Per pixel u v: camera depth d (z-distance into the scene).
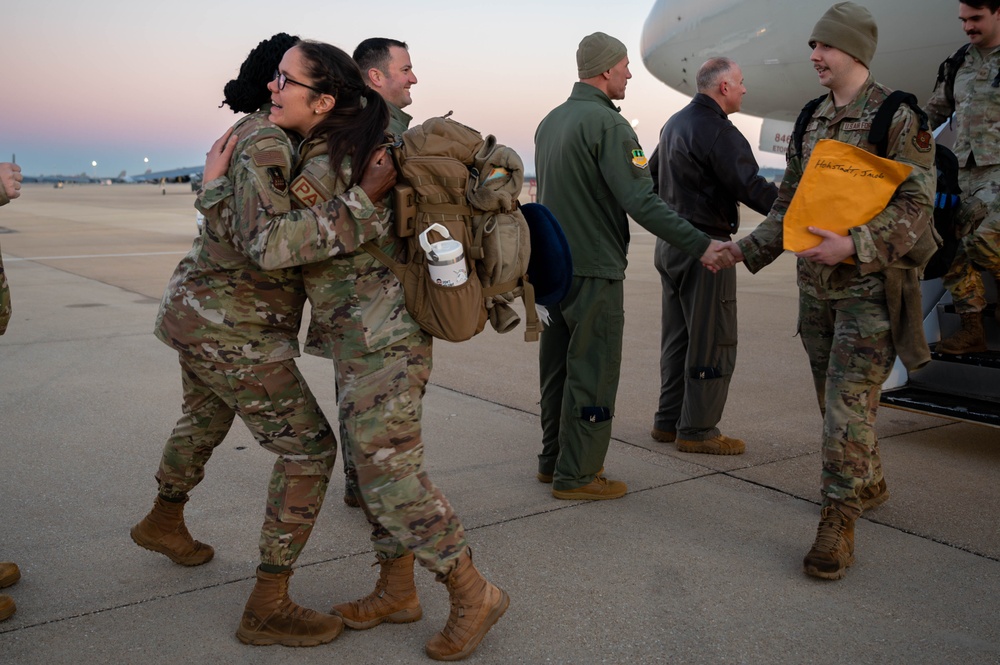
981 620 2.43
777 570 2.74
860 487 2.76
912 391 4.21
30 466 3.67
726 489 3.51
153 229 20.73
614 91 3.37
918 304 2.72
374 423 2.09
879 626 2.38
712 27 8.96
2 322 2.38
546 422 3.54
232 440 4.07
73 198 49.41
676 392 4.12
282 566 2.24
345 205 1.97
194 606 2.47
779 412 4.73
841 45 2.72
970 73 3.91
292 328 2.21
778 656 2.22
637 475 3.68
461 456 3.93
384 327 2.10
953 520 3.18
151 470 3.63
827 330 3.18
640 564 2.78
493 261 2.13
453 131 2.11
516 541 2.96
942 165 3.29
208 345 2.12
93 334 6.79
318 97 2.03
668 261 3.95
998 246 3.85
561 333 3.45
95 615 2.41
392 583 2.38
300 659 2.21
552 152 3.30
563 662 2.19
